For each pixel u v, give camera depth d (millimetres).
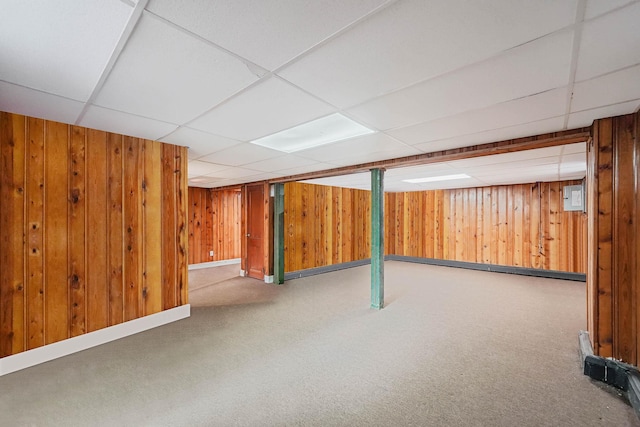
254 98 1904
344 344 2857
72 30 1215
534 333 3148
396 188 7430
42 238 2441
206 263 7457
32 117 2371
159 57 1432
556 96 1853
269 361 2510
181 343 2842
